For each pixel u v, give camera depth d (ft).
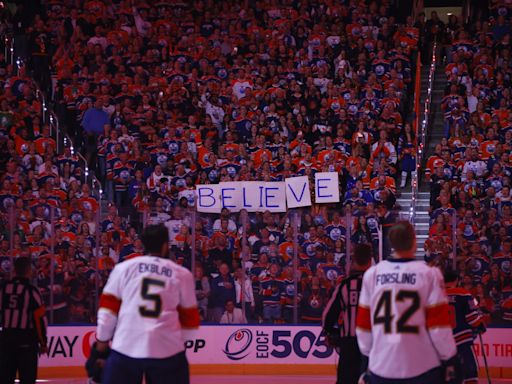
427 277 37.40
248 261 83.97
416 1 158.40
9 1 145.79
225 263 83.71
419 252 101.65
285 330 83.97
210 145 111.65
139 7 137.28
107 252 82.07
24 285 57.41
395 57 127.44
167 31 135.44
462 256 83.61
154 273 39.50
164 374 38.81
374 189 105.29
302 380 80.07
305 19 136.36
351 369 54.49
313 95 119.85
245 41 134.72
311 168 107.34
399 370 36.86
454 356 37.06
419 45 138.00
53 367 81.05
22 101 111.65
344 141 112.06
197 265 83.30
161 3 139.13
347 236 82.53
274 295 83.61
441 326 36.70
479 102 119.34
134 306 39.04
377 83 121.19
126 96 119.14
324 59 128.26
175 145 111.55
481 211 87.97
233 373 83.87
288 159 107.14
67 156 108.68
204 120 118.73
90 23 134.51
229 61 131.95
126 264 39.88
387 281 37.83
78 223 82.23
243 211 84.28
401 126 117.91
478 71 125.49
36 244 80.69
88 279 81.87
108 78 122.62
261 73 125.29
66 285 81.41
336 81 124.57
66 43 129.70
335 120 115.85
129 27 132.98
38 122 111.04
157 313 38.88
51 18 134.31
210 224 83.92
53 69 126.82
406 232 38.52
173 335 39.04
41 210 81.46
